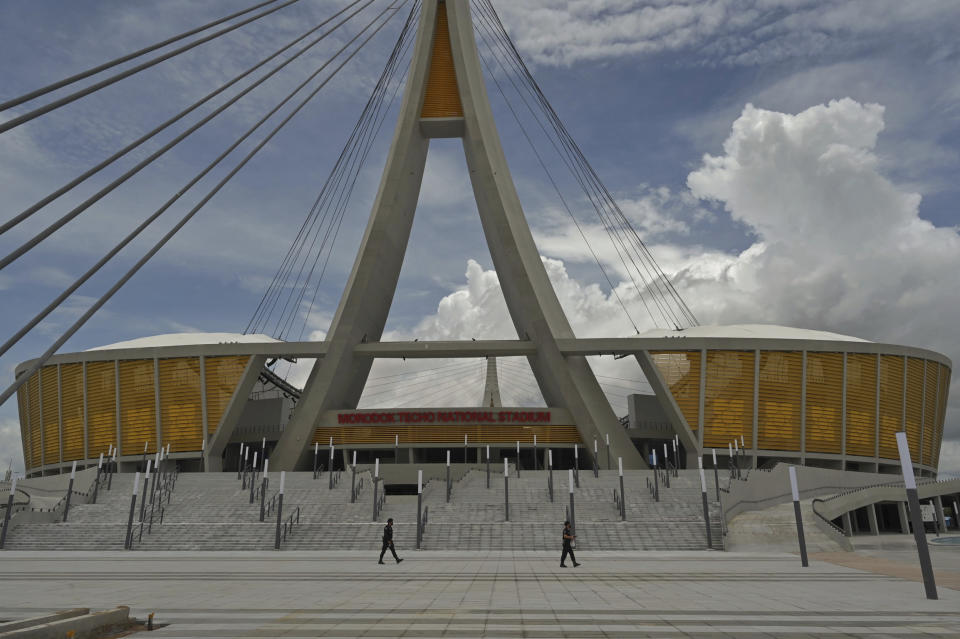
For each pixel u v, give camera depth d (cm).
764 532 2592
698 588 1307
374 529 2669
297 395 6700
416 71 5306
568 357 4853
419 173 5672
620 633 838
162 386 4719
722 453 4519
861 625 889
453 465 4519
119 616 873
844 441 4609
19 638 705
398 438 4750
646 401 5072
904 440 1239
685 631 851
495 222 4988
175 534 2672
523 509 2931
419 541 2486
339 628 879
